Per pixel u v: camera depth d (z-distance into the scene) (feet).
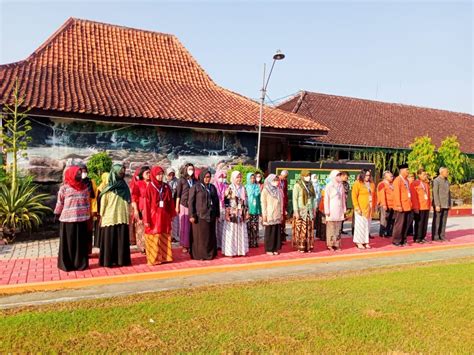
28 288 21.27
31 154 36.88
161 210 26.48
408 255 32.65
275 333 16.02
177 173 42.78
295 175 41.83
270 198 29.99
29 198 35.29
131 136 40.93
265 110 50.08
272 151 58.59
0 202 32.86
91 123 39.17
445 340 15.70
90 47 50.31
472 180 81.51
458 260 30.96
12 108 34.14
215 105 47.29
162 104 43.01
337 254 31.01
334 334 16.05
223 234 29.55
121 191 25.66
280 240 30.58
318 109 77.15
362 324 17.03
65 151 38.19
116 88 44.42
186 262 27.37
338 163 43.06
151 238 26.25
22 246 31.83
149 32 57.88
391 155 72.23
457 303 19.85
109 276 23.36
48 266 25.41
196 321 17.03
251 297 20.24
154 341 15.12
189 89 51.21
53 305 18.98
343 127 72.90
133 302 19.38
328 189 32.30
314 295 20.68
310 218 31.50
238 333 15.93
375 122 80.07
